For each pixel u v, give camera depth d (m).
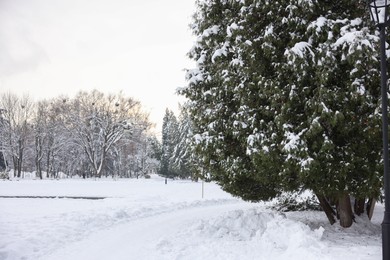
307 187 9.94
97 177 62.19
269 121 9.45
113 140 63.09
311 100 8.38
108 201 21.91
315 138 8.44
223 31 10.83
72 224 11.95
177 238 9.78
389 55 7.91
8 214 15.22
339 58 8.40
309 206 16.80
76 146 66.31
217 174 11.16
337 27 8.32
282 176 9.50
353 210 12.30
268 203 21.52
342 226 10.58
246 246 8.49
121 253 8.34
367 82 8.09
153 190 32.22
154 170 90.69
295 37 8.88
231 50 10.30
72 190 32.31
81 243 9.52
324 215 14.87
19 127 63.53
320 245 7.55
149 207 17.53
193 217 15.09
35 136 64.44
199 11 11.89
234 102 10.35
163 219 14.43
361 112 8.22
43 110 65.19
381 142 8.23
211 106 10.80
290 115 8.75
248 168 10.30
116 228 12.04
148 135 82.69
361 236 9.59
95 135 64.06
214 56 10.26
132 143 72.19
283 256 7.23
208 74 11.36
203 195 27.67
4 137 63.56
